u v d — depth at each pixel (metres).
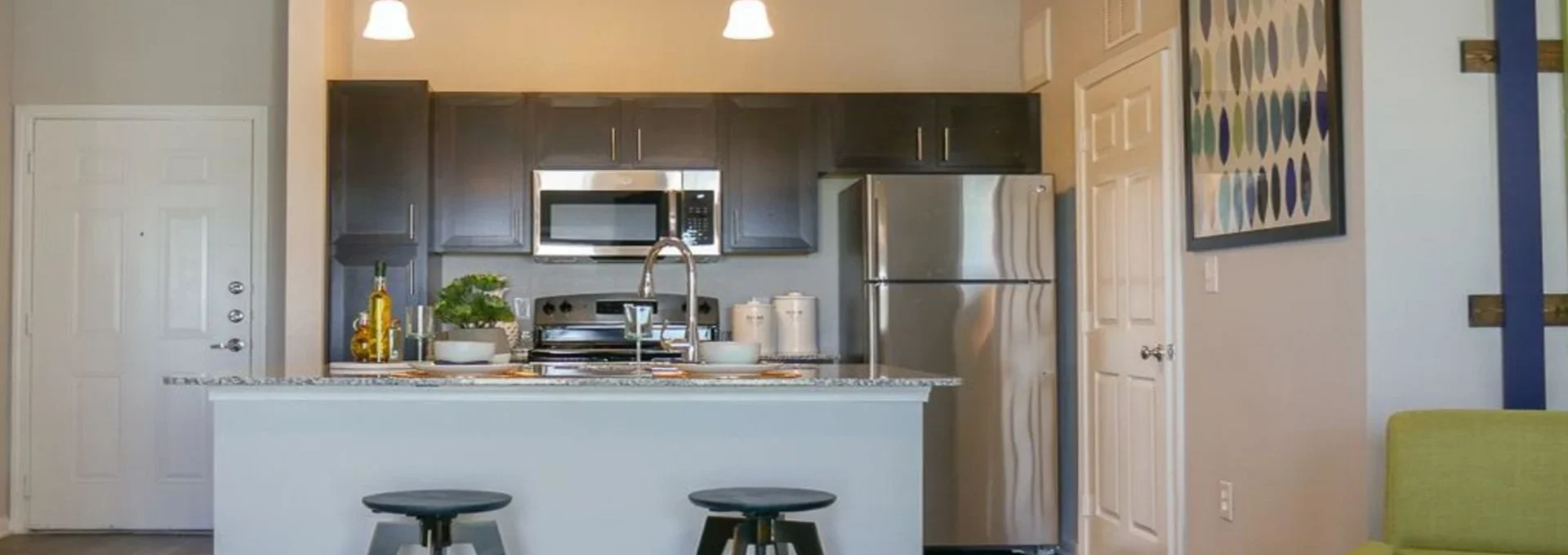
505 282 5.20
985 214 5.82
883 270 5.78
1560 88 3.65
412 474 3.80
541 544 3.81
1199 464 4.67
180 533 6.37
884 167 6.09
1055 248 5.96
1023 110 6.17
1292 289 4.03
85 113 6.36
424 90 5.86
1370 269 3.62
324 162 5.82
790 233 6.07
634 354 5.99
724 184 6.06
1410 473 3.18
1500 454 3.15
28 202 6.36
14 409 6.32
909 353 5.77
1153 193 4.98
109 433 6.37
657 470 3.84
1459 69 3.65
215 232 6.40
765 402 3.85
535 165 6.01
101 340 6.37
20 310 6.34
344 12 6.20
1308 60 3.87
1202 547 4.64
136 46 6.39
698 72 6.45
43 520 6.34
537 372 4.00
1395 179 3.63
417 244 5.85
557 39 6.40
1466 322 3.63
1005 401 5.82
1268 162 4.12
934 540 5.80
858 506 3.86
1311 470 3.91
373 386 3.73
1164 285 4.88
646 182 6.02
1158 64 4.93
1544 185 3.65
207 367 6.39
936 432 5.80
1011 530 5.83
